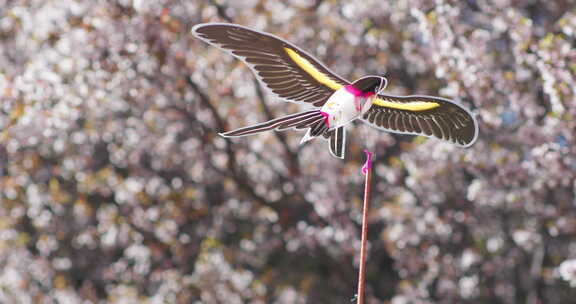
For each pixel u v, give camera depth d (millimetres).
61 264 18891
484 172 13938
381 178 16891
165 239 17516
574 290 17719
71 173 17219
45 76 14406
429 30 12195
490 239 15969
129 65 14484
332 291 19156
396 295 17625
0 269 18406
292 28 15641
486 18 13172
